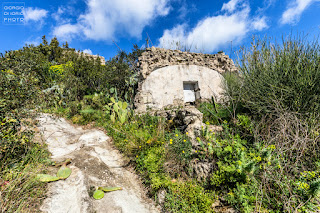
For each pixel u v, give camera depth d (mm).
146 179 2750
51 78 7145
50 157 3006
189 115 3988
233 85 4793
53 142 3777
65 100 6988
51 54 15852
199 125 3652
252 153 2639
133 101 6879
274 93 3203
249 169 2131
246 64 4148
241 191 2072
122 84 8414
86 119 5898
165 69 6887
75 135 4586
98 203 2061
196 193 2270
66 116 5992
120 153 3730
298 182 2041
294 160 2479
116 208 2045
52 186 2164
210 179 2457
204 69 7414
